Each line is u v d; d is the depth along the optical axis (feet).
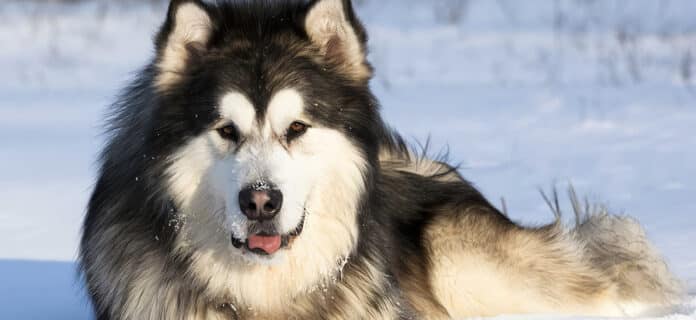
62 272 39.37
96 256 28.99
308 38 28.14
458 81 98.94
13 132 77.51
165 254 27.48
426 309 33.27
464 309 34.50
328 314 28.71
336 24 28.37
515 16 143.95
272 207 25.41
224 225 26.50
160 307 27.84
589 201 46.19
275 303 28.14
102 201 29.22
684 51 109.91
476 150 64.54
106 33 139.74
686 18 134.00
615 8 143.95
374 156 28.66
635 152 62.80
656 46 114.52
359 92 28.17
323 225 27.58
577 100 85.10
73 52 124.67
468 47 121.49
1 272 39.29
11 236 45.96
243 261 27.45
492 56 114.32
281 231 25.77
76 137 75.25
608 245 36.73
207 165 26.55
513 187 53.42
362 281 29.12
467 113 80.28
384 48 119.85
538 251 35.27
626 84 93.15
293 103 26.48
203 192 26.73
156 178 26.99
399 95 91.09
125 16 155.12
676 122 73.20
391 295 30.30
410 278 33.04
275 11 29.19
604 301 35.32
